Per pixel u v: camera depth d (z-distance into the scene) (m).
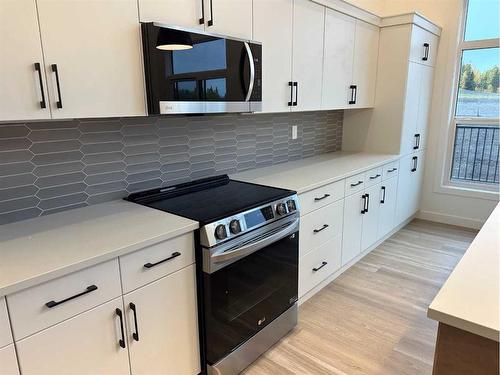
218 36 1.83
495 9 3.65
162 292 1.55
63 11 1.33
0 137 1.54
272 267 2.04
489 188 3.98
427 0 3.91
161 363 1.61
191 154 2.34
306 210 2.35
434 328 2.31
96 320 1.33
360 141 3.81
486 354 0.86
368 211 3.18
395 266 3.16
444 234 3.90
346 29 2.96
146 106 1.64
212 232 1.63
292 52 2.43
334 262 2.82
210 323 1.73
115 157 1.95
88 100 1.44
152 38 1.56
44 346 1.21
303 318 2.43
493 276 1.05
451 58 3.89
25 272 1.16
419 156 4.06
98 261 1.29
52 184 1.73
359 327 2.33
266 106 2.29
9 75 1.23
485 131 3.95
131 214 1.74
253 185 2.32
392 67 3.46
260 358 2.06
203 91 1.80
